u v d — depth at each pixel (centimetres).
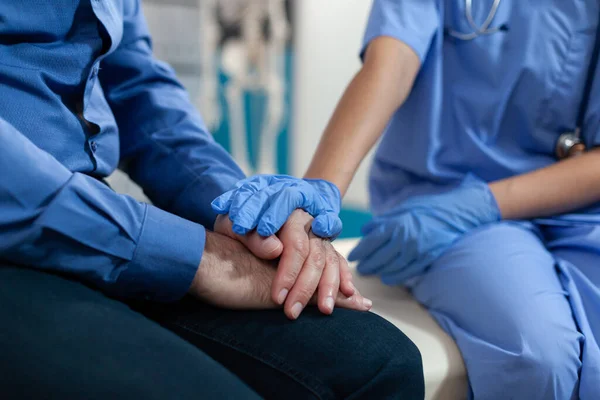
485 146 103
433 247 92
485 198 96
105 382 44
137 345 48
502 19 102
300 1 329
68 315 49
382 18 103
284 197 67
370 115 93
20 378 44
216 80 327
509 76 100
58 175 52
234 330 62
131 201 58
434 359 81
